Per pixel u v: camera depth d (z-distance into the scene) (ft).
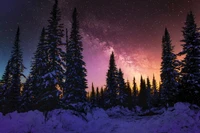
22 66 110.42
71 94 84.38
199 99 65.82
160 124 44.52
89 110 74.95
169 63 106.32
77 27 97.60
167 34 114.11
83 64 92.12
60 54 78.79
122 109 157.69
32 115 46.80
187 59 74.18
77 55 92.38
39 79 76.23
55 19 81.56
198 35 75.05
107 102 155.33
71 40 95.76
